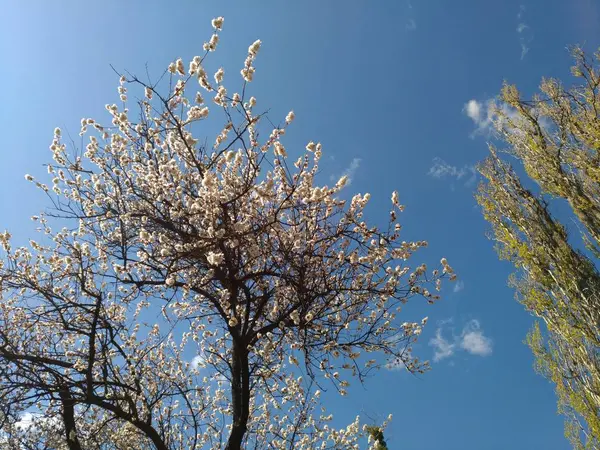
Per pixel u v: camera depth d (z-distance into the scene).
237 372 6.49
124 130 6.90
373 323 6.85
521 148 16.61
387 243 6.17
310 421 8.83
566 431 13.94
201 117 5.25
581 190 14.70
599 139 13.59
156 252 6.16
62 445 7.43
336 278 6.30
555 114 15.59
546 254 15.05
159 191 6.40
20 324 6.63
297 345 6.41
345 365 7.11
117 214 6.39
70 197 7.00
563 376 14.14
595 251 14.34
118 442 7.58
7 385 5.35
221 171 6.32
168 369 8.66
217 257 4.88
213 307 7.27
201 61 4.84
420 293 6.63
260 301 6.36
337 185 5.62
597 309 13.38
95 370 7.10
